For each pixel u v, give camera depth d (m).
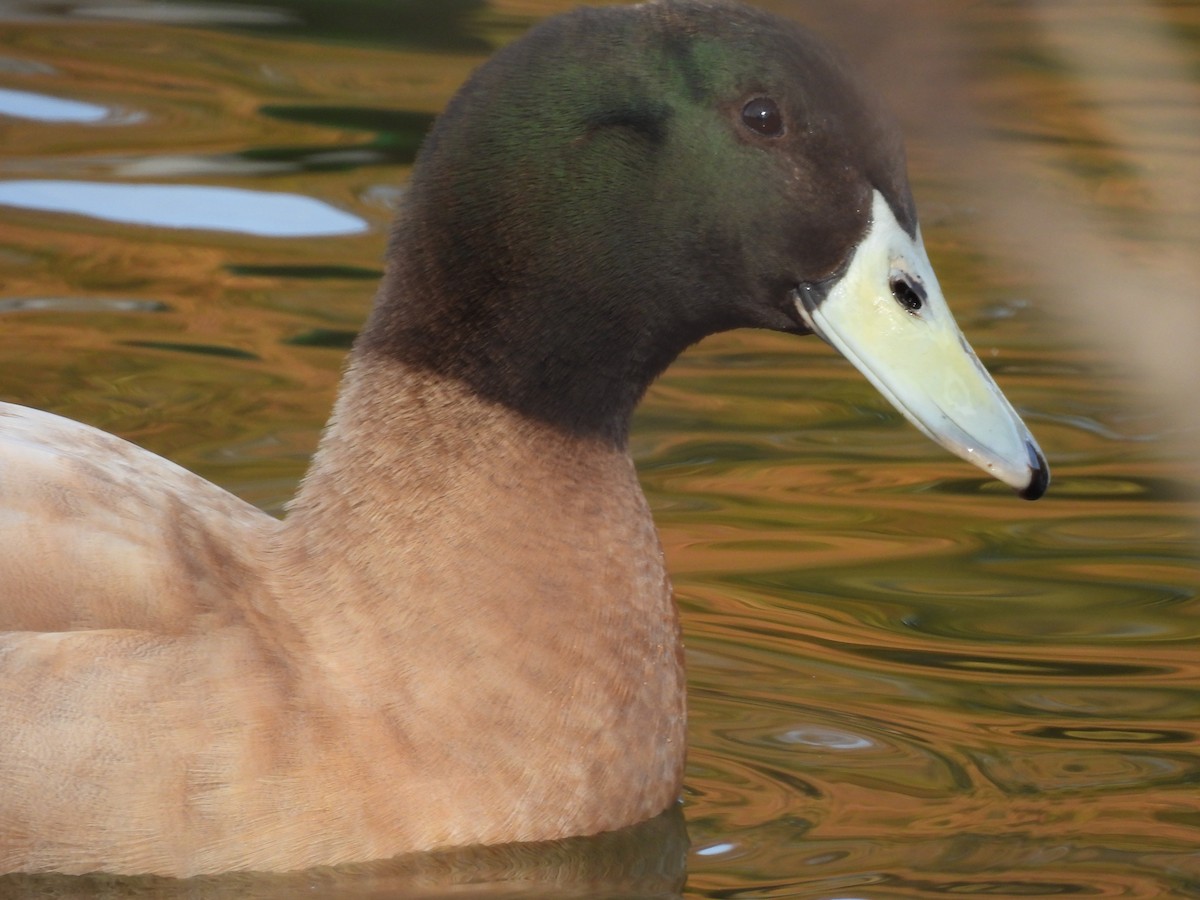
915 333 6.92
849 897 6.46
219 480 10.02
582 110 6.86
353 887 6.35
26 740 6.17
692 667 8.55
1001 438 6.78
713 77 6.88
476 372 6.98
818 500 10.52
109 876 6.19
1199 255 11.64
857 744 7.83
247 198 14.05
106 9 17.89
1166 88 14.49
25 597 6.40
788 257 6.98
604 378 7.10
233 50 17.05
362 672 6.55
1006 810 7.22
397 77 16.48
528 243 6.88
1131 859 6.76
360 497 6.93
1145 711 8.13
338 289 12.70
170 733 6.21
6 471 6.60
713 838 6.98
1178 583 9.52
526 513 6.90
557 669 6.77
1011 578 9.57
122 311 12.19
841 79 6.92
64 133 14.99
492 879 6.55
